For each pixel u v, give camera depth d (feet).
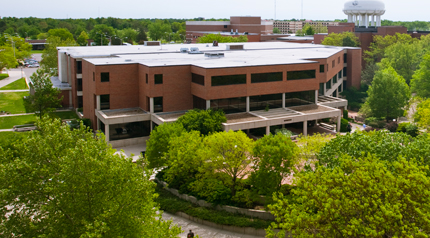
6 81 426.51
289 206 101.09
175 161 149.48
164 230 97.40
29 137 103.91
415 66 384.47
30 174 92.53
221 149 147.02
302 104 248.73
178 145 156.15
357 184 93.76
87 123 241.35
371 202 91.50
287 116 221.87
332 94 349.20
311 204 98.12
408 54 385.50
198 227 139.54
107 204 90.79
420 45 419.95
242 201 143.13
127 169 95.45
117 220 91.09
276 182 135.74
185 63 234.99
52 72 368.27
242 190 148.97
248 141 146.41
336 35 463.42
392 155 123.44
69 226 88.99
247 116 221.25
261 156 136.98
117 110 232.73
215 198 145.28
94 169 90.79
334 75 318.86
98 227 85.51
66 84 310.24
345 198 92.02
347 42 441.68
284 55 300.40
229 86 220.84
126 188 93.20
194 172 164.25
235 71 221.05
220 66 219.41
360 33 468.34
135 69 235.40
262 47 385.29
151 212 98.99
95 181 88.94
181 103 231.71
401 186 91.66
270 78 232.73
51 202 88.43
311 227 95.61
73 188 88.58
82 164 89.25
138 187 95.40
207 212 142.41
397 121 275.59
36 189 92.38
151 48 360.89
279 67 233.55
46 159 95.86
